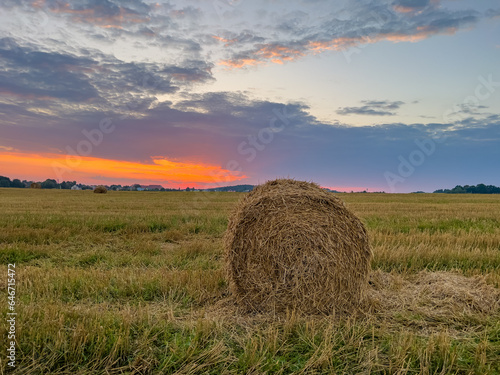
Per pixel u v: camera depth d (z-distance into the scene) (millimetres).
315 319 4410
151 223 11141
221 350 3475
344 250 4844
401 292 5250
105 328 3654
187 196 33531
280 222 4895
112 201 23422
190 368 3180
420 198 33062
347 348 3607
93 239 8883
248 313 4762
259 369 3217
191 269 6137
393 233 10086
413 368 3318
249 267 4961
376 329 4031
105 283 5184
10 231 9188
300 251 4805
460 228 10992
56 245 8211
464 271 6340
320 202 5008
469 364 3418
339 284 4785
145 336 3572
